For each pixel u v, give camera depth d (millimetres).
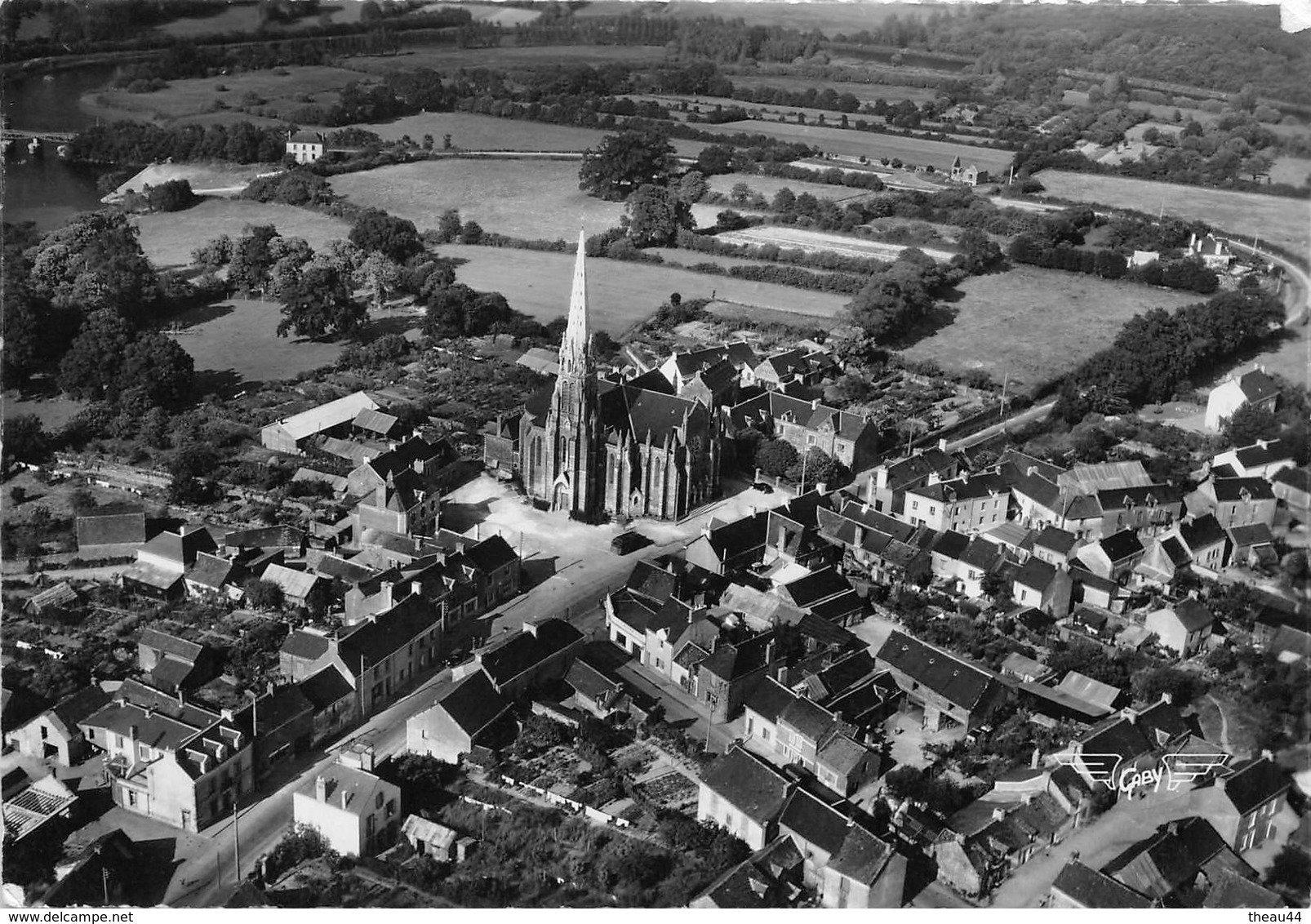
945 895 152750
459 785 170500
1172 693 191500
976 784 172500
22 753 177500
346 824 155125
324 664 187625
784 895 150250
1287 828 166750
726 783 163000
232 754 165750
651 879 153000
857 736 181500
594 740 178500
